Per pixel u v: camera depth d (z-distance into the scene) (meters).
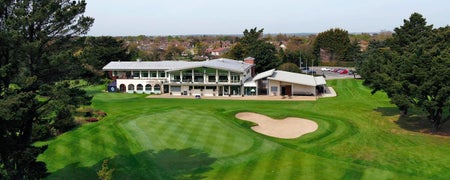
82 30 31.27
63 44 31.56
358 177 34.75
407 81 49.62
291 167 37.47
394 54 63.50
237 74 90.62
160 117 58.53
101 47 118.44
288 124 57.66
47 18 28.70
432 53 50.09
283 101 81.06
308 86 88.75
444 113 63.25
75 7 29.41
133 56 153.38
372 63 64.00
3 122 24.33
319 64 171.00
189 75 93.00
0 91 26.64
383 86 54.84
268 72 97.06
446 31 70.00
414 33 84.31
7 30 26.23
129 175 34.81
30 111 27.17
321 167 37.53
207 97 88.81
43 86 27.91
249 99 84.81
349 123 57.44
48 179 33.31
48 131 46.34
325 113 66.00
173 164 38.09
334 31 178.88
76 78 31.95
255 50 120.12
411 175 35.41
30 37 28.53
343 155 41.75
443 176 35.12
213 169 37.00
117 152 41.41
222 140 46.41
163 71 98.31
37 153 26.98
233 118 59.81
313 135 50.25
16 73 27.27
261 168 37.25
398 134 51.66
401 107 58.00
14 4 27.48
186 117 58.59
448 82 46.84
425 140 48.44
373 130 53.66
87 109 65.25
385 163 38.94
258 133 51.66
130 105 76.50
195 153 41.56
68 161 38.41
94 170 36.06
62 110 31.00
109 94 92.19
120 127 51.88
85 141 45.09
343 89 99.06
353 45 176.50
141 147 43.22
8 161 26.44
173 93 94.06
